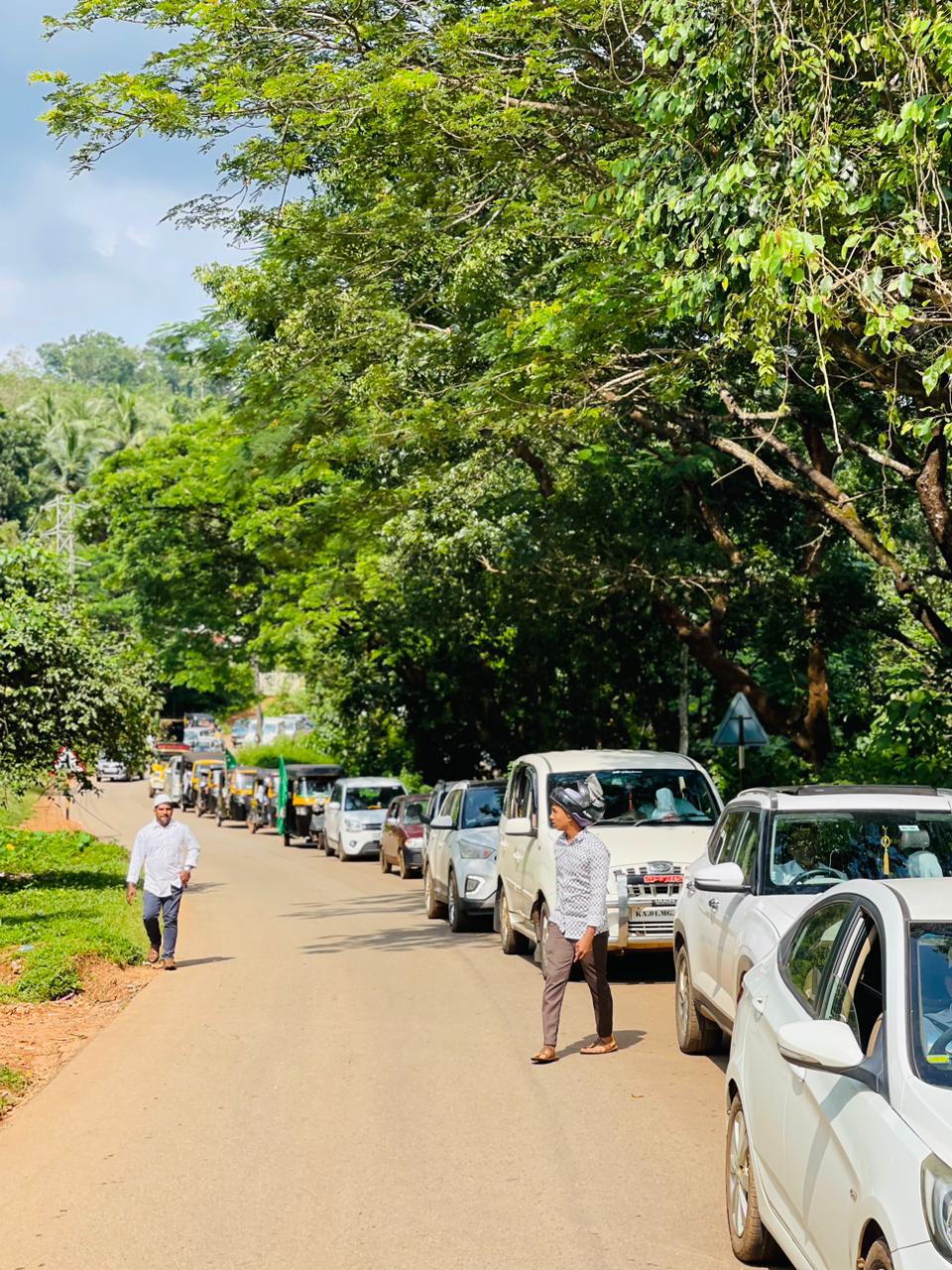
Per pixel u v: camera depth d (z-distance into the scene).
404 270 18.00
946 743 20.78
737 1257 6.20
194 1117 8.99
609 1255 6.28
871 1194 4.23
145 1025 12.43
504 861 16.84
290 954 17.41
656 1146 8.09
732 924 8.99
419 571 30.27
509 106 14.98
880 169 11.17
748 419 17.97
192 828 56.91
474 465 19.67
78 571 59.53
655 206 11.85
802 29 11.01
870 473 19.89
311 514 19.75
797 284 10.44
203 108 14.80
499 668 37.38
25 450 107.44
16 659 22.12
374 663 40.81
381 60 14.67
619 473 25.00
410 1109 9.05
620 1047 11.01
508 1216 6.85
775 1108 5.55
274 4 14.84
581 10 14.35
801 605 24.45
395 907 24.09
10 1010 12.98
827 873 8.80
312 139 15.61
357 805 38.56
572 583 25.41
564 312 14.26
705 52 11.69
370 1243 6.48
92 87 14.42
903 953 4.92
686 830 14.38
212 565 45.56
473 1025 12.09
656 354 15.38
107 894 22.78
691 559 24.61
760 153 11.34
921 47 10.00
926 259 10.53
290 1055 10.95
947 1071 4.48
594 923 10.47
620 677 32.62
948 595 25.94
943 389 12.75
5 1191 7.47
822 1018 5.35
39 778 23.03
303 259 16.94
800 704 27.88
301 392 17.70
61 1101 9.54
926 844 8.91
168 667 47.31
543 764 15.52
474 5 15.57
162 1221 6.88
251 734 88.31
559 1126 8.57
